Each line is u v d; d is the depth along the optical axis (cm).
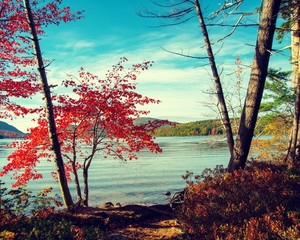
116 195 2411
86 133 1170
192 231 591
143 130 1123
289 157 1045
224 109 925
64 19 1017
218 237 523
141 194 2439
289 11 1064
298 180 679
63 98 1012
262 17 794
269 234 506
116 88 1089
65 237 569
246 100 827
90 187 2834
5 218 584
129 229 780
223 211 596
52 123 893
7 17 968
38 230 553
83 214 807
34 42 872
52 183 3156
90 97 1026
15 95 1009
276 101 1714
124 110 1095
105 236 655
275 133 1966
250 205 595
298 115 1036
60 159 905
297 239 474
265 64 795
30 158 1056
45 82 884
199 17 930
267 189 632
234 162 833
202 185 749
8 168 1038
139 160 5553
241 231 530
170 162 5069
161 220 846
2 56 1041
